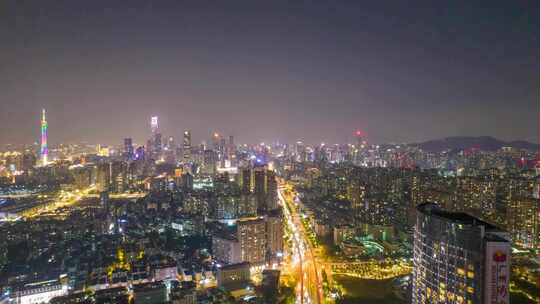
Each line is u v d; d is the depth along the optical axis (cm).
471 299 17625
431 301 19888
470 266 17750
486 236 17438
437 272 19525
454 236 18575
